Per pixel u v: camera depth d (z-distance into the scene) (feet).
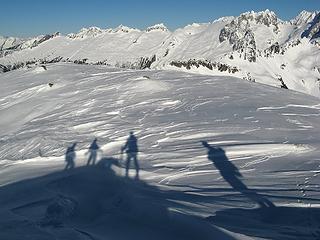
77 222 28.96
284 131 58.08
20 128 75.82
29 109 89.51
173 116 71.00
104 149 54.65
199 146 51.85
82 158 51.08
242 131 58.34
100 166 45.85
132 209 29.86
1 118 88.02
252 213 28.89
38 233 27.12
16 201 35.40
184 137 57.11
